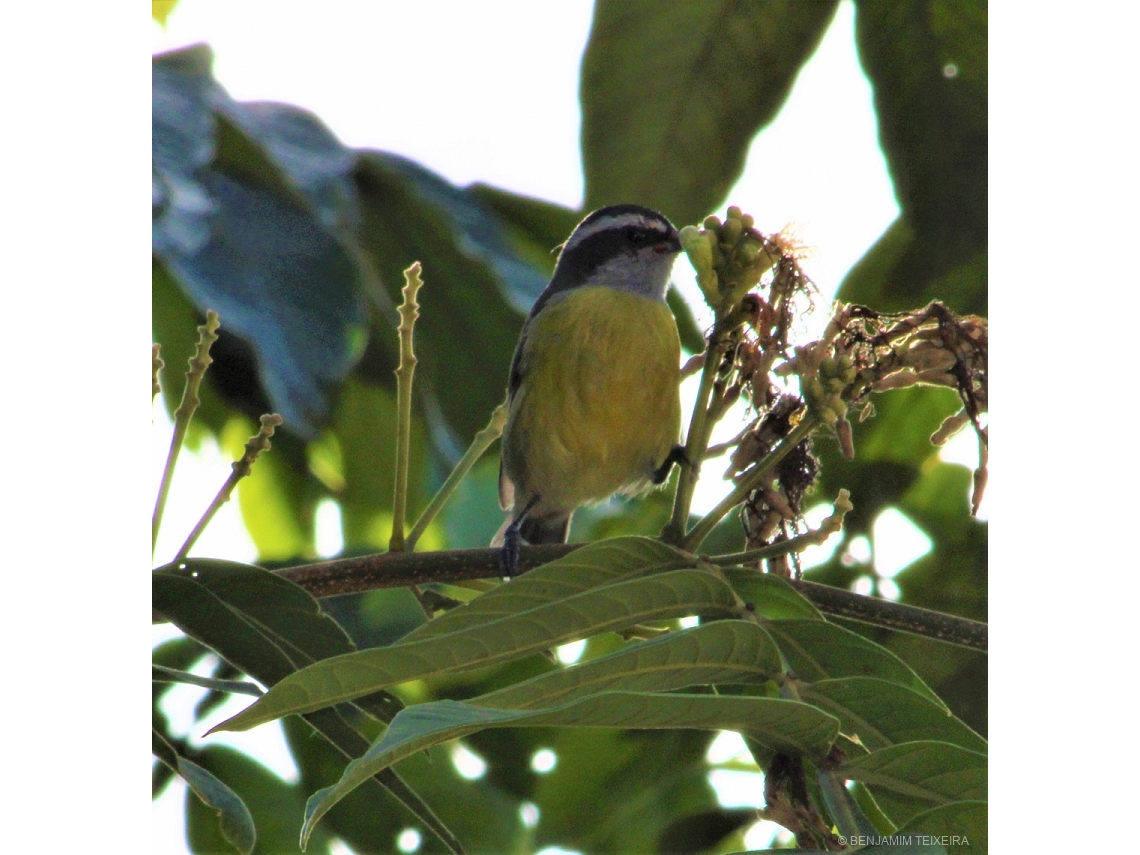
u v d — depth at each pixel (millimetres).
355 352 9711
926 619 7324
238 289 9008
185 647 9672
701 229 6918
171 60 9852
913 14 9648
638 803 10547
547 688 4820
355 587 8016
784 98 9727
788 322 6906
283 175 9531
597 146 9828
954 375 6793
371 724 9586
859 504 10477
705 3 9492
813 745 4836
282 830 9555
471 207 10875
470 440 11445
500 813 10383
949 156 9789
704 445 6961
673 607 5664
